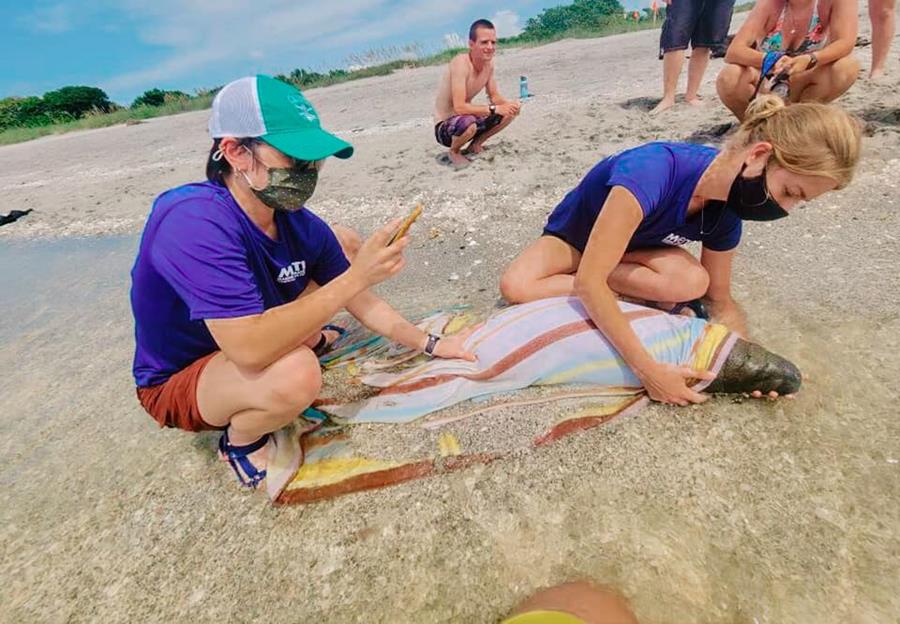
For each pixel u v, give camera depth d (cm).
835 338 233
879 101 465
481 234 382
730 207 201
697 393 208
